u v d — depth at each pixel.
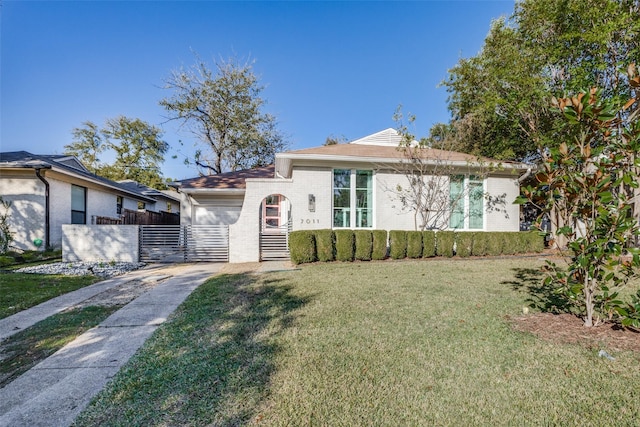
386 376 2.83
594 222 3.50
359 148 13.16
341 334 3.79
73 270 8.64
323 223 11.38
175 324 4.26
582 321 4.06
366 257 10.15
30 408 2.42
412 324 4.11
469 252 10.97
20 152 14.18
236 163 24.86
